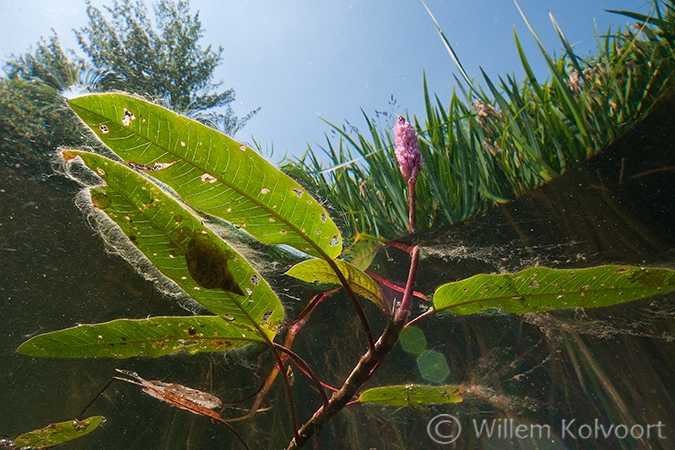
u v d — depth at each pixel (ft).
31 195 1.66
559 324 1.65
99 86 1.84
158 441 1.50
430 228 1.91
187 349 0.64
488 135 1.92
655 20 1.66
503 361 1.64
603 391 1.61
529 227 1.71
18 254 1.57
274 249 1.04
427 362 1.59
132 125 0.45
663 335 1.59
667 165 1.53
